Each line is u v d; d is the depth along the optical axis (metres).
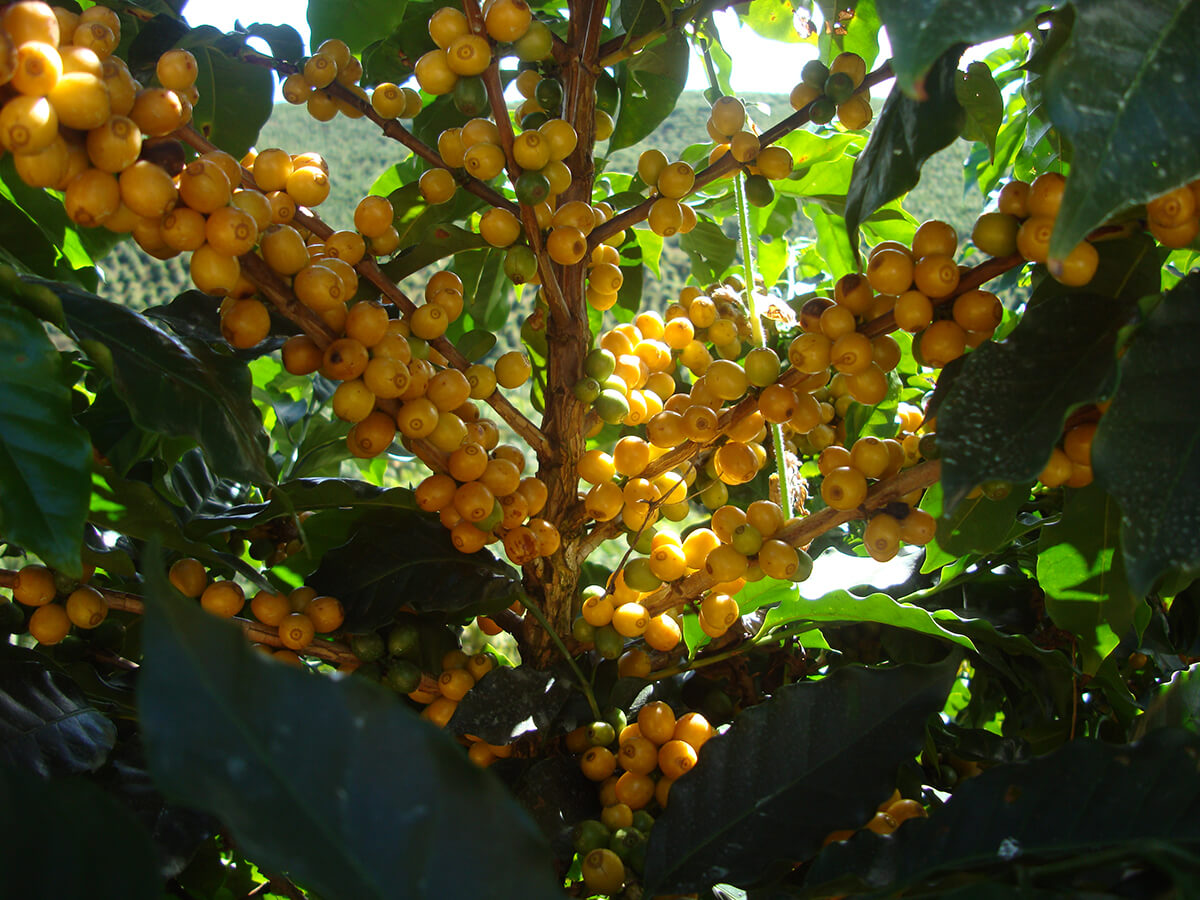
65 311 0.28
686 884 0.29
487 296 0.52
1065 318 0.26
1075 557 0.34
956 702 0.61
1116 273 0.29
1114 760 0.26
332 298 0.29
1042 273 0.31
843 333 0.31
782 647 0.43
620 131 0.49
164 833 0.31
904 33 0.21
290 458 0.57
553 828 0.33
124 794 0.32
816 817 0.29
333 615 0.35
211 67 0.43
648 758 0.34
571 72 0.37
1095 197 0.21
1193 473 0.24
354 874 0.19
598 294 0.40
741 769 0.30
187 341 0.31
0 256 0.34
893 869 0.27
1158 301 0.25
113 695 0.36
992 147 0.41
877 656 0.44
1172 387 0.24
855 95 0.35
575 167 0.38
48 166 0.24
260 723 0.19
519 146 0.32
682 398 0.39
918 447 0.35
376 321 0.30
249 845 0.18
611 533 0.40
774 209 0.58
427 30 0.45
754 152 0.36
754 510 0.34
